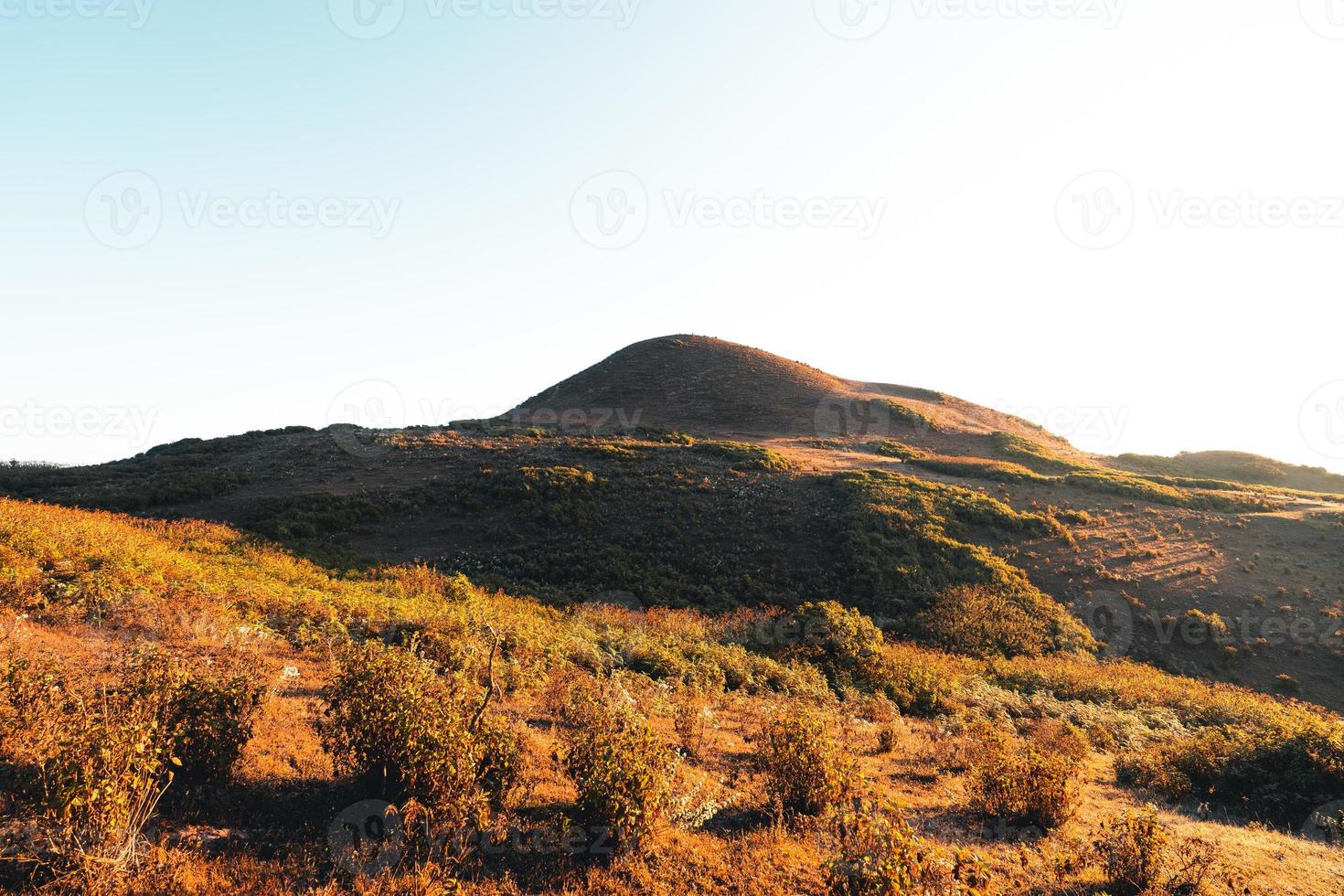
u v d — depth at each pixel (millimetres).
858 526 35875
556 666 13844
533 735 9562
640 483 42062
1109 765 13555
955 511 39500
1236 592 32500
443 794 6441
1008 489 46188
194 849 5570
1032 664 24516
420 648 12555
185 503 36219
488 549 33438
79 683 7559
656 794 6746
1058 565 34750
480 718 7480
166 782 6316
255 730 7941
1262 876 7496
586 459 47000
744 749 11008
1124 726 16984
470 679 9266
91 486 38375
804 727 8758
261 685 8492
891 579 31750
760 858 6848
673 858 6652
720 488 41875
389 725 6789
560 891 5914
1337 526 40844
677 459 48469
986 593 30562
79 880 4766
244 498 37250
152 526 27859
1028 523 38781
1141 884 6953
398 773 6785
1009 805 8945
